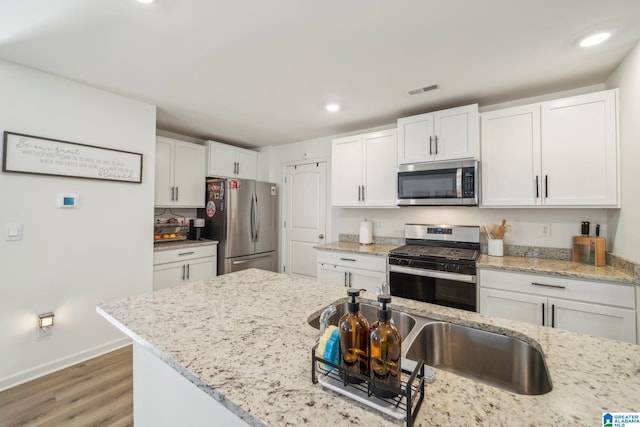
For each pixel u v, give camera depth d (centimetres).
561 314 192
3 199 189
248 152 422
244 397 63
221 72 204
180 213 372
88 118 226
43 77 204
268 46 172
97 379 203
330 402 62
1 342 189
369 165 305
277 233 432
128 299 130
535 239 249
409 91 236
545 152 217
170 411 107
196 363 77
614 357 80
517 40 165
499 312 214
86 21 148
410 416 53
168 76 211
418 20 148
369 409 60
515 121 228
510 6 137
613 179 195
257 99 254
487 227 269
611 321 178
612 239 209
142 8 139
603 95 198
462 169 242
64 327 216
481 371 102
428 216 305
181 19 147
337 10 141
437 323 112
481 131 243
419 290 246
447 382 69
